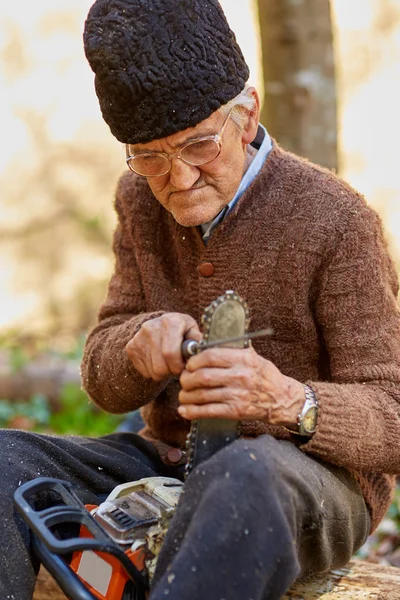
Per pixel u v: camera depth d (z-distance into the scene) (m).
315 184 2.99
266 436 2.57
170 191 2.84
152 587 2.47
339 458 2.73
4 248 14.38
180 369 2.67
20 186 15.07
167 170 2.76
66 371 7.23
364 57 15.27
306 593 2.99
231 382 2.51
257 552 2.31
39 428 6.86
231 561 2.29
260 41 5.49
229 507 2.31
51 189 15.05
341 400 2.73
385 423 2.80
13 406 7.09
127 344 2.81
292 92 5.39
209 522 2.31
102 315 3.42
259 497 2.33
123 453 3.26
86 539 2.60
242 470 2.36
